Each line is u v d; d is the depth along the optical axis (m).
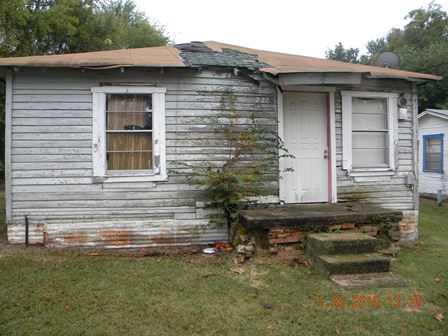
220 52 7.34
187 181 6.10
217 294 4.16
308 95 6.76
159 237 6.07
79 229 5.86
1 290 4.09
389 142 7.05
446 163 13.90
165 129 6.04
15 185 5.74
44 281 4.37
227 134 6.18
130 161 6.04
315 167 6.79
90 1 16.47
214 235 6.23
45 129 5.77
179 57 6.41
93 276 4.56
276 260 5.20
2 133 16.25
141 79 5.97
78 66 5.43
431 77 6.86
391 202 7.05
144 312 3.67
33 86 5.73
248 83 6.34
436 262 5.55
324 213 5.62
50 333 3.23
